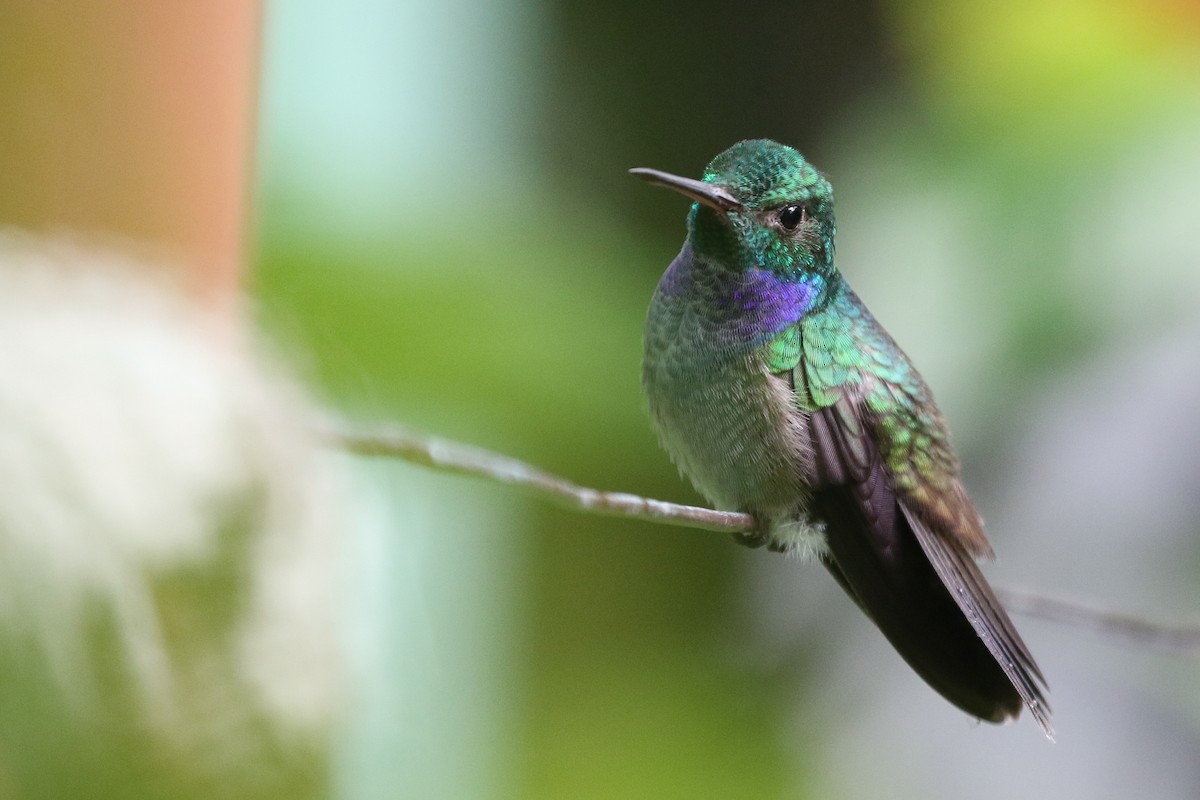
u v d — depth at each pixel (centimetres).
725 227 178
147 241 160
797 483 178
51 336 106
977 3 183
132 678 100
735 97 191
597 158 190
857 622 185
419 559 170
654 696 181
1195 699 183
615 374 178
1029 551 184
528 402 177
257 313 135
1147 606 183
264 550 112
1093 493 183
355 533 128
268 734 109
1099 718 184
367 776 139
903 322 183
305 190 176
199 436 109
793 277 178
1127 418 182
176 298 123
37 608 97
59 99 151
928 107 184
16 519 97
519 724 180
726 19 191
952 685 178
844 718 184
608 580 184
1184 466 182
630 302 179
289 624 113
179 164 163
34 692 97
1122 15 182
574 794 180
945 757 184
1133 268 181
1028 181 182
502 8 182
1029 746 184
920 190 183
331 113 177
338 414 158
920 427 178
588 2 190
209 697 106
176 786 103
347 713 121
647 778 180
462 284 177
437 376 176
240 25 170
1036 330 182
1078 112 182
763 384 178
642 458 180
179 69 164
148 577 102
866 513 178
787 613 185
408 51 178
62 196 151
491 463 143
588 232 179
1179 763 183
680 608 185
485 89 181
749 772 181
